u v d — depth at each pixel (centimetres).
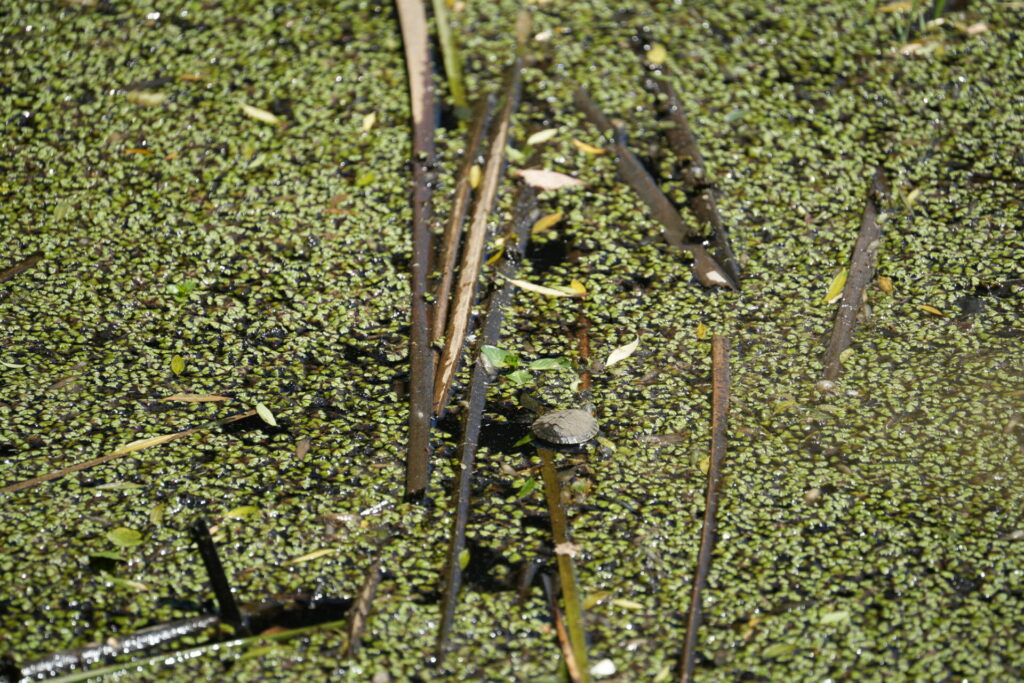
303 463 442
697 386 478
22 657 368
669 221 564
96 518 416
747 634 375
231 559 402
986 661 363
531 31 700
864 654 367
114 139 620
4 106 641
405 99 647
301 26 700
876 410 462
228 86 655
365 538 410
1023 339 491
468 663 366
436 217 566
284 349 500
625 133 625
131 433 457
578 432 450
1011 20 695
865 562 399
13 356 493
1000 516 414
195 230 562
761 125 627
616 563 400
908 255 539
